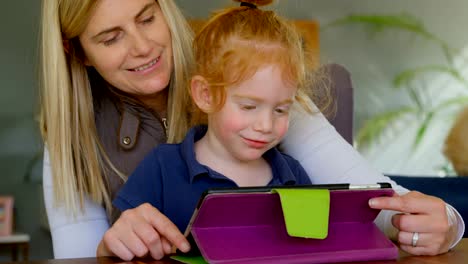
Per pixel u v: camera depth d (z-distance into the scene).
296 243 0.91
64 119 1.29
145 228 0.98
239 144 1.11
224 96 1.10
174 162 1.17
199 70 1.17
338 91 1.65
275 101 1.08
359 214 0.95
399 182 1.73
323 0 5.19
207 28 1.19
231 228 0.90
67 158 1.28
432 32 5.42
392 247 0.94
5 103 4.49
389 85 5.35
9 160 4.48
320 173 1.31
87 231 1.27
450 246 1.03
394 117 5.30
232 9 1.21
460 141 2.25
